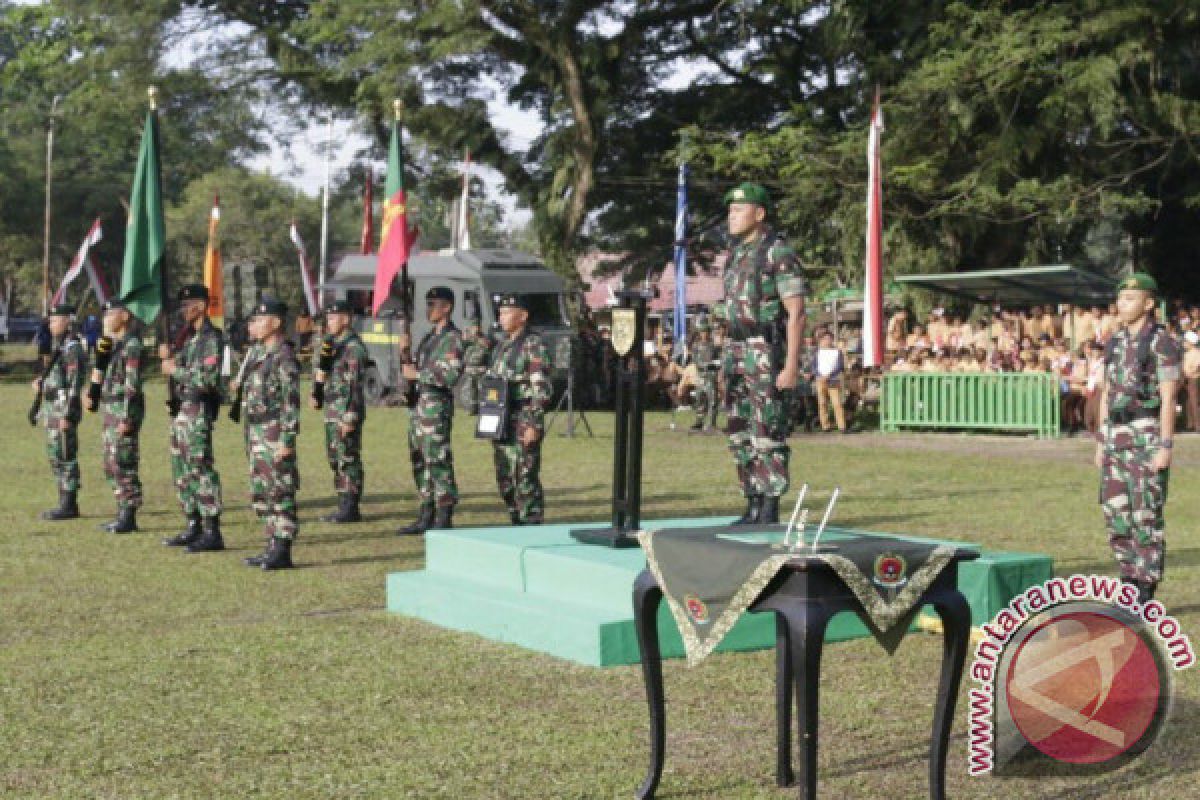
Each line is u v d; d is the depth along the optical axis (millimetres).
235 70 43562
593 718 6914
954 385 26078
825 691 7438
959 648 5324
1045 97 30672
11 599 10367
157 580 11117
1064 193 31016
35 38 47281
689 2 40031
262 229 81375
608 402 33594
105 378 13766
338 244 95750
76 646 8688
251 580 11102
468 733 6660
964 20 31281
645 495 16766
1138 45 29688
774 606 5195
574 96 39250
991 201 30812
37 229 72812
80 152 75562
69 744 6523
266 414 11586
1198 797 5707
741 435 8805
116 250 76125
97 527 14125
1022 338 26203
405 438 24688
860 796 5746
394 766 6164
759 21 40125
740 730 6703
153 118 13531
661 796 5742
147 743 6531
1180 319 27578
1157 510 8883
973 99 30484
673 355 32562
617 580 8305
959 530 13438
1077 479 18297
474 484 18094
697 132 34406
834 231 34156
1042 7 30969
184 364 12555
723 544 5348
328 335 14297
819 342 27266
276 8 43875
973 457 21578
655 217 46406
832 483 18000
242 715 6992
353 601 10203
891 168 31375
